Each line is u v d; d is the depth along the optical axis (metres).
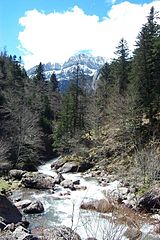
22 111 64.19
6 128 62.81
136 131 55.03
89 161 59.34
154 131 49.94
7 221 22.14
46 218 25.95
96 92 80.44
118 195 27.62
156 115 55.84
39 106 85.19
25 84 94.75
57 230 16.23
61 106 87.06
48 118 89.75
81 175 53.25
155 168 33.94
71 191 37.28
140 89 54.91
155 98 54.38
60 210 28.44
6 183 40.44
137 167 36.34
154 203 25.25
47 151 78.62
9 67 94.94
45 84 109.50
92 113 67.75
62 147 70.44
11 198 32.94
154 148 42.44
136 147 47.94
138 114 55.78
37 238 16.03
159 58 53.75
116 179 44.16
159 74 54.06
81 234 18.38
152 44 54.22
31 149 62.12
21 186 39.47
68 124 72.19
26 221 23.72
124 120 56.25
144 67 54.25
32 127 63.47
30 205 28.12
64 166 58.75
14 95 72.94
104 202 19.89
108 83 77.81
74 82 75.38
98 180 46.09
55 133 74.50
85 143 66.44
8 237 16.38
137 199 27.23
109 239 8.43
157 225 16.30
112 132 61.16
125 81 67.50
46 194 35.59
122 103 56.34
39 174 43.56
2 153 49.78
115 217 9.96
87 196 34.00
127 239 9.62
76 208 29.00
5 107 65.94
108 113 61.91
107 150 58.56
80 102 74.81
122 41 69.81
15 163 57.62
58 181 41.91
